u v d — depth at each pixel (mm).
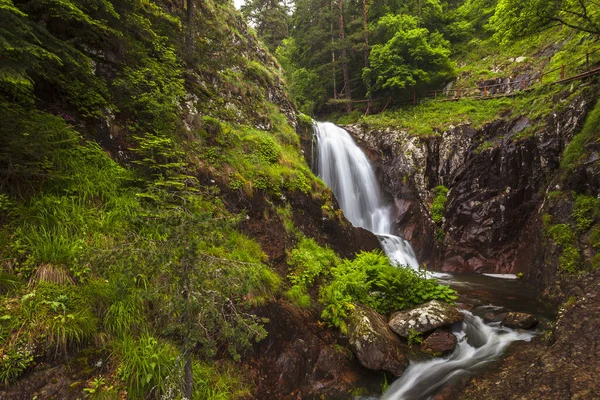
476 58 23781
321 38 25734
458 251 14281
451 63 22812
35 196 4449
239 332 3402
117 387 3582
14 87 4406
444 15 27453
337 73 27406
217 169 7926
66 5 4801
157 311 4258
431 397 5148
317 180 11109
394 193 17344
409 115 19953
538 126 13523
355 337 6121
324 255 8539
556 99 13609
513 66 20641
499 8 12734
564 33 19125
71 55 5203
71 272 4082
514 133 14344
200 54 9945
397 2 27547
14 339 3295
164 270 3229
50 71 5230
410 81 21219
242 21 15148
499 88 19969
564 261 9258
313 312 6625
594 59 14203
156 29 8328
